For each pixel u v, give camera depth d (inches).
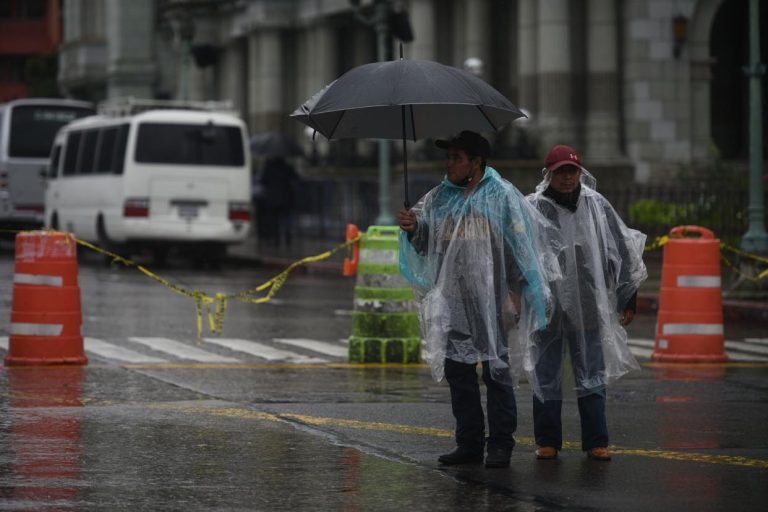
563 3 3245.6
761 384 1301.7
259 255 3253.0
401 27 2758.4
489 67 3720.5
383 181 2933.1
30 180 3720.5
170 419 1045.8
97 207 3122.5
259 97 4559.5
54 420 1032.8
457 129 937.5
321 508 760.3
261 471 857.5
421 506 767.7
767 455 930.7
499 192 872.9
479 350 870.4
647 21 3292.3
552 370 891.4
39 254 1359.5
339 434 992.2
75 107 3747.5
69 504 761.6
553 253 881.5
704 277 1475.1
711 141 3341.5
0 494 783.7
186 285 2493.8
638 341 1718.8
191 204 2982.3
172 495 787.4
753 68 2253.9
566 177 880.3
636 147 3282.5
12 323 1368.1
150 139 2967.5
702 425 1056.8
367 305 1448.1
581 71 3289.9
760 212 2215.8
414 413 1093.1
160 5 5679.1
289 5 4485.7
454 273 872.3
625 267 901.8
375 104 863.1
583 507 768.9
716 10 3334.2
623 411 1127.6
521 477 848.9
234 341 1646.2
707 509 765.9
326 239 3764.8
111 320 1855.3
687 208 2792.8
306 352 1551.4
